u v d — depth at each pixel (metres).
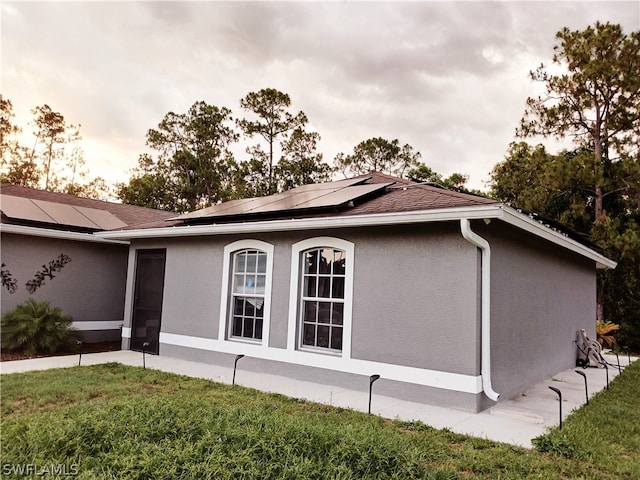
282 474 3.27
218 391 6.62
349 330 7.11
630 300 15.52
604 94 16.39
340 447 3.69
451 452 4.32
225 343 8.80
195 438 3.89
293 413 5.54
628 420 5.71
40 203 12.08
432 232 6.43
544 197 17.88
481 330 5.99
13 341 9.52
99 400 5.60
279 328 8.04
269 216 8.55
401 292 6.62
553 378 8.60
